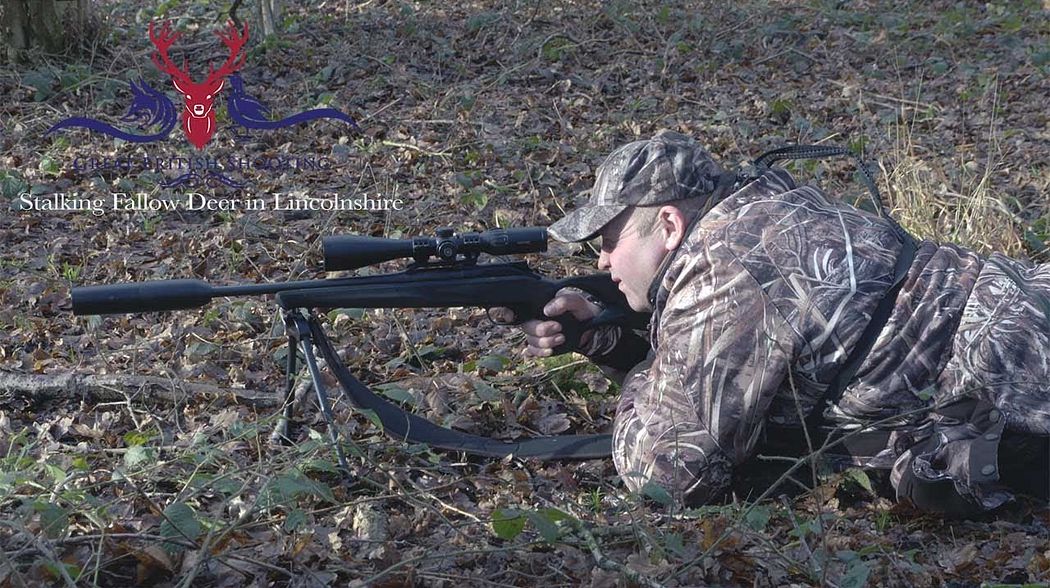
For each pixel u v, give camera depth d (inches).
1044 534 127.0
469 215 241.0
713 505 130.0
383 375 168.9
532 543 113.5
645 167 127.0
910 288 124.2
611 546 119.3
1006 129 303.1
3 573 101.1
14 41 331.9
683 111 321.1
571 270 208.5
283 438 139.5
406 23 386.3
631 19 396.8
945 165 265.9
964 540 126.2
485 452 141.4
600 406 161.8
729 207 126.3
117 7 416.2
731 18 404.5
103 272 208.8
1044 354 121.2
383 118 305.4
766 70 361.4
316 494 122.6
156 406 155.5
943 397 123.3
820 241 123.9
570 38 375.9
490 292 133.9
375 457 141.0
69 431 147.6
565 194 251.9
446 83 339.9
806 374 123.6
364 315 185.5
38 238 226.8
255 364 170.9
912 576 116.9
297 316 132.1
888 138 290.5
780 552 114.8
